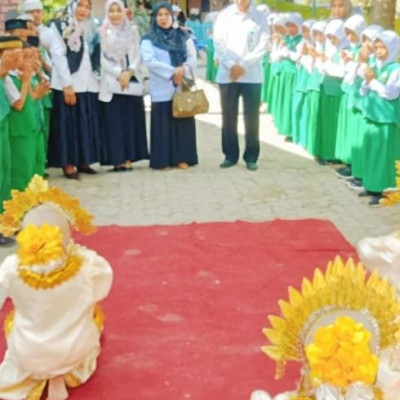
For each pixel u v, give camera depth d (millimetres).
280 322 2410
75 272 3125
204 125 11141
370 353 2234
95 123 7551
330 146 8055
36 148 6184
